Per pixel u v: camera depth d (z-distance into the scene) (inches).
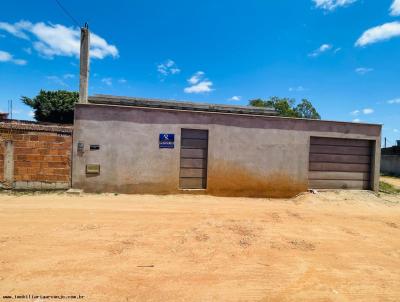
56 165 289.4
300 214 259.3
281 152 341.7
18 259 132.7
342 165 366.9
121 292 108.0
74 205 241.1
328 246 175.8
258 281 123.9
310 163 356.5
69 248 148.9
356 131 365.4
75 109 291.6
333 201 322.0
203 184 325.1
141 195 299.3
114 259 137.8
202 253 151.4
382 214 279.0
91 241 160.6
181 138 318.7
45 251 143.6
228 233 188.4
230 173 327.0
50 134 287.7
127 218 212.5
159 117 309.6
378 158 372.8
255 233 191.8
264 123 337.1
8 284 110.0
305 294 115.5
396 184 566.9
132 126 303.0
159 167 308.8
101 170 295.7
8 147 279.7
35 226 182.1
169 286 114.4
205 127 320.2
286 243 175.6
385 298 116.4
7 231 170.6
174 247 157.9
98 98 432.5
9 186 280.7
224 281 121.8
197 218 223.6
